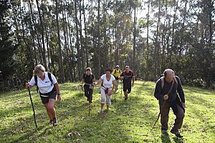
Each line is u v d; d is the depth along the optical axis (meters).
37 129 10.09
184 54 51.47
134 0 53.62
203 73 45.28
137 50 75.00
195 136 9.36
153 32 60.03
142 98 17.89
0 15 37.62
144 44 74.94
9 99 19.77
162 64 53.28
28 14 50.22
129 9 54.69
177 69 48.44
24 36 52.00
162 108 9.42
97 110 13.63
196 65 46.16
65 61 59.12
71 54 58.75
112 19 57.06
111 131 9.74
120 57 67.31
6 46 36.06
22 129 10.22
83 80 14.98
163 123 9.63
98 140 8.73
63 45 58.72
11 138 9.09
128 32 62.78
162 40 57.75
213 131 10.12
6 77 37.47
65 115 12.41
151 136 9.17
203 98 20.72
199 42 48.84
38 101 17.06
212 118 12.44
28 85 9.95
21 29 51.84
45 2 49.75
